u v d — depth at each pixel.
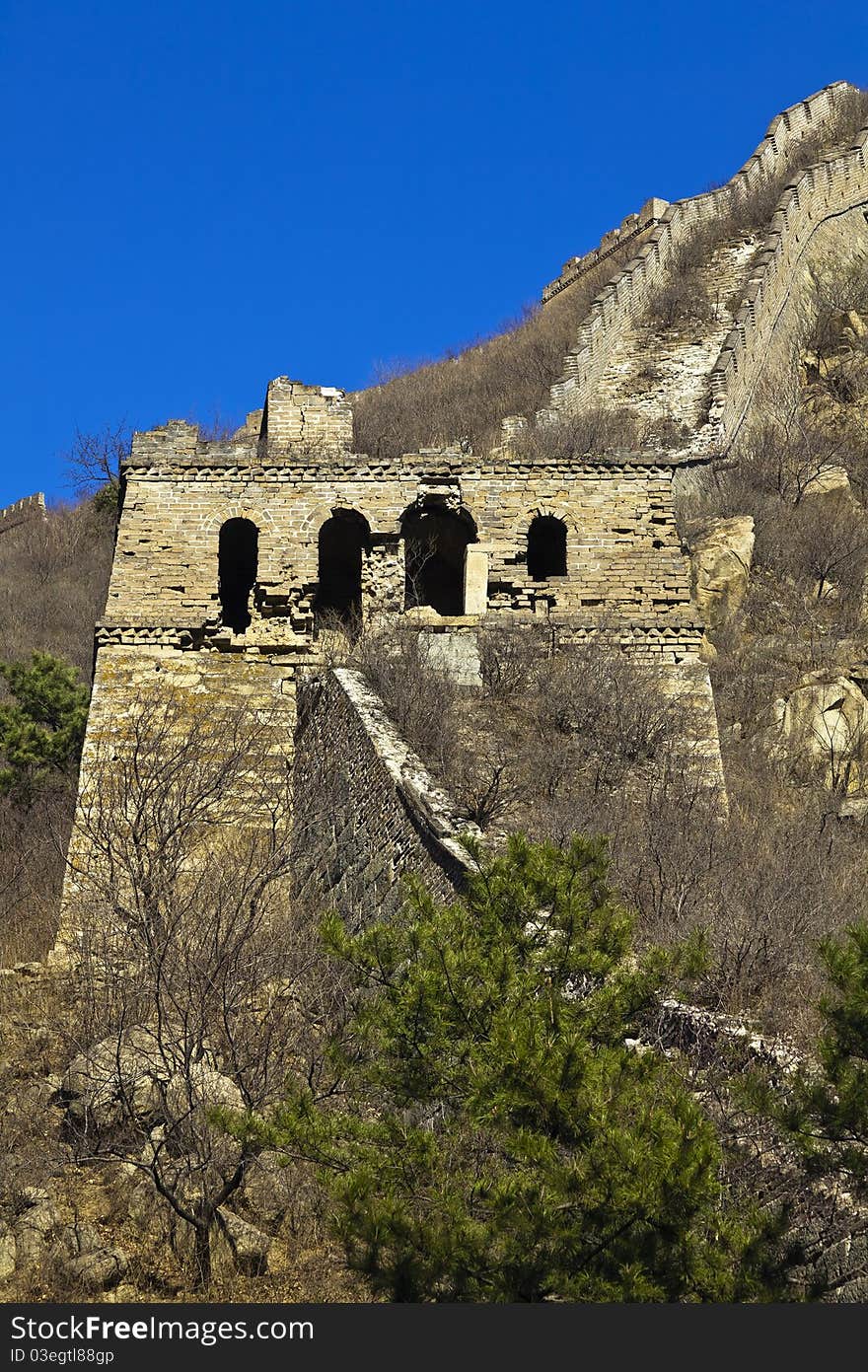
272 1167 17.16
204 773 27.48
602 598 32.41
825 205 62.06
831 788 29.59
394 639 29.84
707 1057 14.84
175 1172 17.53
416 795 21.23
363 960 13.87
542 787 25.72
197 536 32.66
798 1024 16.44
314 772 27.38
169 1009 20.11
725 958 17.91
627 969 14.16
